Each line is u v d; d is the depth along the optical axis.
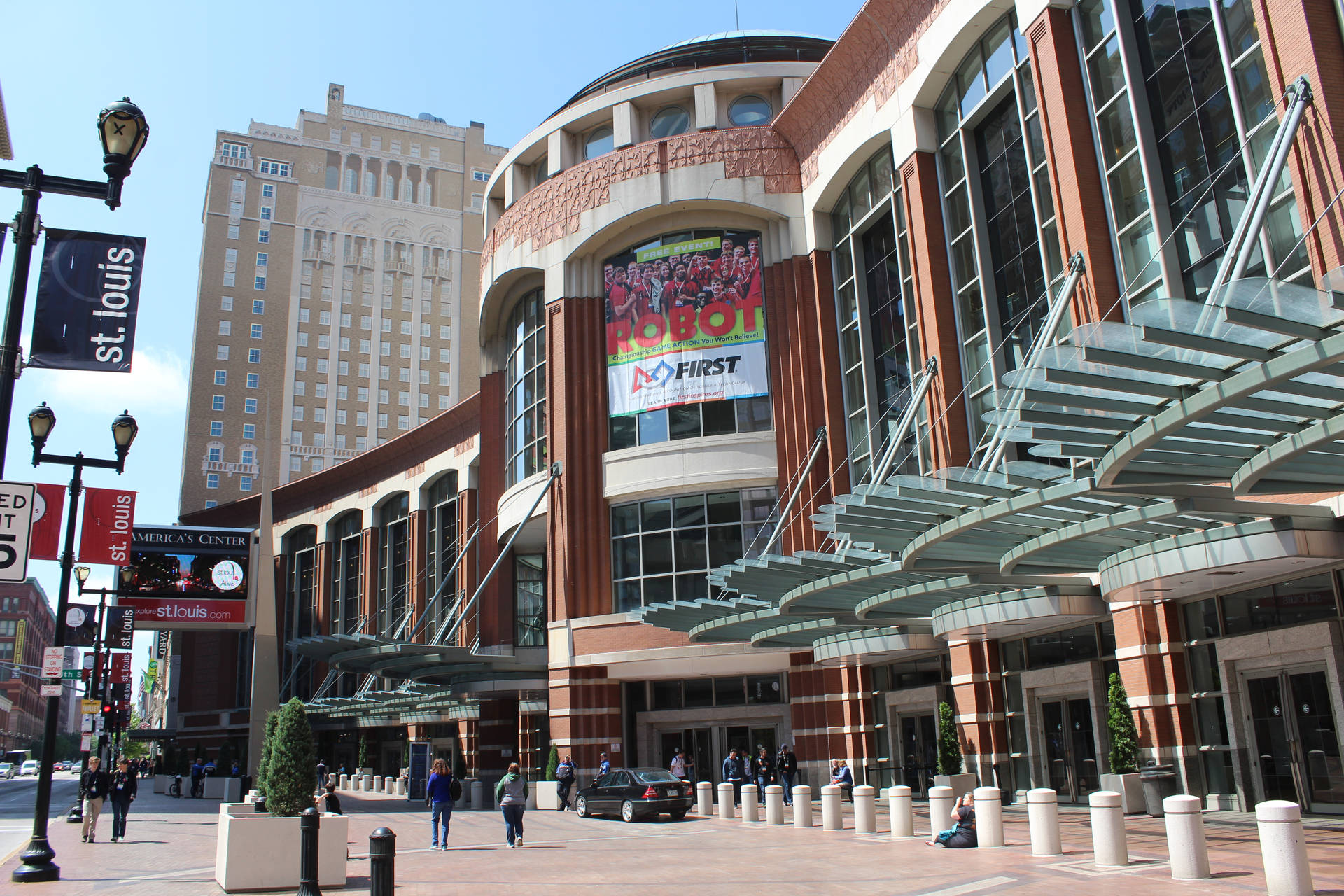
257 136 106.88
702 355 33.50
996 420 12.42
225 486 96.62
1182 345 10.05
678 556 32.38
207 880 14.70
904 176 27.52
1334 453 12.42
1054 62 21.78
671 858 16.06
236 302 101.56
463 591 46.72
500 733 41.72
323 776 44.50
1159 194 19.45
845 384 31.44
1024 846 15.25
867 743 29.14
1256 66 17.55
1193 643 18.70
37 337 12.42
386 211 110.12
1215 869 11.52
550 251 36.34
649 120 36.78
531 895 12.35
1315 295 9.30
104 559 24.88
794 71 35.41
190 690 68.19
